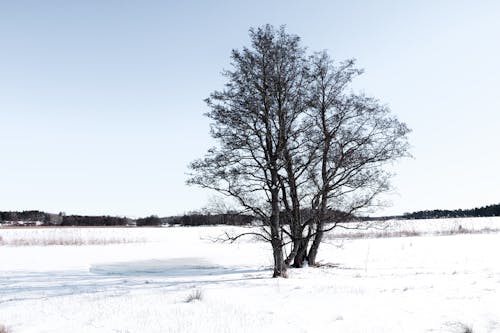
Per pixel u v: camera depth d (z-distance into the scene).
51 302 14.55
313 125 23.00
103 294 16.09
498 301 12.05
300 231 23.55
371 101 24.17
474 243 41.72
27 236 66.12
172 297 14.83
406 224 83.19
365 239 51.19
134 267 30.12
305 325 10.67
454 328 9.69
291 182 22.94
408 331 9.70
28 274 25.09
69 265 31.27
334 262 29.28
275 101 21.47
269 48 21.50
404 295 13.82
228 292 15.68
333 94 24.59
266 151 21.19
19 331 10.86
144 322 11.25
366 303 12.71
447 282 16.95
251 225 21.98
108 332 10.52
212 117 21.48
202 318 11.52
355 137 23.86
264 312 12.12
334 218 24.44
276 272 20.72
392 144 23.94
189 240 62.56
